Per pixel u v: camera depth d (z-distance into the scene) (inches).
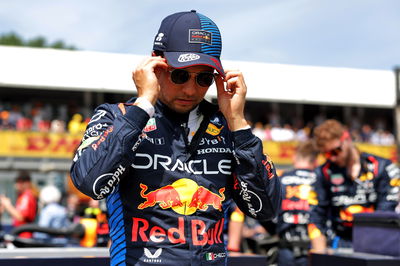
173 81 93.4
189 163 93.9
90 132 92.4
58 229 210.7
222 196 95.7
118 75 532.1
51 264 118.0
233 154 97.8
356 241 164.9
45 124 782.5
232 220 209.3
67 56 530.6
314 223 193.9
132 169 91.8
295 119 916.0
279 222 207.0
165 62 95.2
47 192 333.7
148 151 92.5
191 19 96.1
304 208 203.6
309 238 202.4
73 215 367.2
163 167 92.2
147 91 91.7
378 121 992.2
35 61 538.6
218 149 96.8
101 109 95.6
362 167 189.5
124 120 89.0
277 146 791.7
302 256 202.2
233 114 97.1
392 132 996.6
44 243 210.4
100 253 133.0
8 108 785.6
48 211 329.1
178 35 95.1
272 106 890.1
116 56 533.6
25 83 533.6
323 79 651.5
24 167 716.7
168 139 94.1
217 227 94.4
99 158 87.2
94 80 532.1
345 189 191.3
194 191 92.4
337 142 188.2
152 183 91.6
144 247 90.3
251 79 622.5
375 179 188.1
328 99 645.3
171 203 91.0
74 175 89.9
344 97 658.2
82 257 120.0
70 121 787.4
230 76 98.0
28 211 351.6
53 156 730.2
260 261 130.4
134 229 91.1
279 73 626.8
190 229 91.0
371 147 768.9
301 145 213.9
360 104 670.5
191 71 93.7
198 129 96.6
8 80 525.3
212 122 98.4
